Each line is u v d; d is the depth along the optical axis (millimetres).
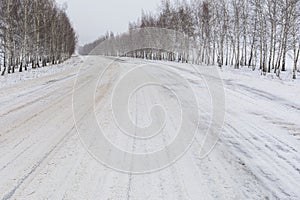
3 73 17141
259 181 2594
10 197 2295
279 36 20234
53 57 31109
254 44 22719
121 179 2625
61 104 6039
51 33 29984
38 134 3951
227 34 24828
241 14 24062
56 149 3363
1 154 3205
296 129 4207
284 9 17703
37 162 2982
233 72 14391
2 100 6746
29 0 21328
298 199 2305
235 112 5203
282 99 6562
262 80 10320
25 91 8352
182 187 2482
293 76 15977
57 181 2566
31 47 23547
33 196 2314
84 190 2414
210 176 2689
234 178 2646
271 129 4195
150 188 2465
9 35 18203
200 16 27328
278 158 3127
